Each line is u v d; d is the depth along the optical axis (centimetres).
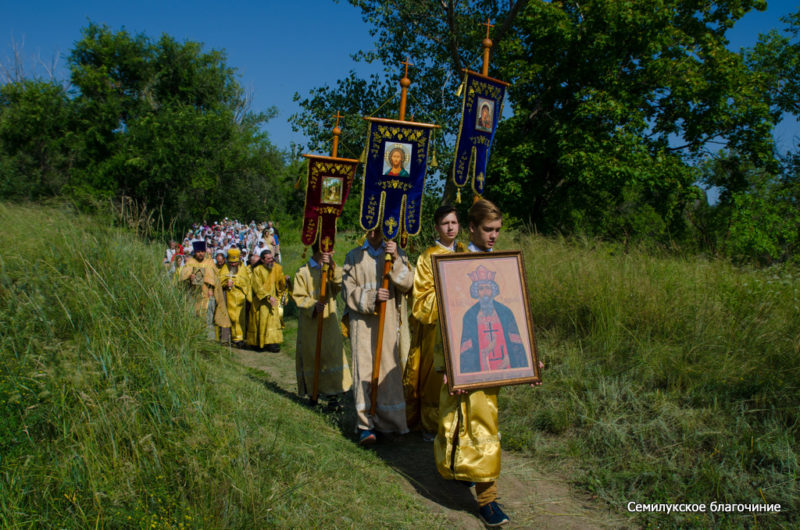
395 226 461
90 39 3183
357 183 1092
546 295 645
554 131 1244
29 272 436
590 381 504
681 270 617
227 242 1698
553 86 1323
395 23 1116
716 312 511
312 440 412
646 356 500
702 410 422
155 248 552
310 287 565
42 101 2677
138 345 409
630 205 1440
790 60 2217
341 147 1072
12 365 357
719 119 1344
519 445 461
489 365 333
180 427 343
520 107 1334
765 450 365
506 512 355
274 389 582
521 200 1295
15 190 2270
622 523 342
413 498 359
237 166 2617
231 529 271
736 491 347
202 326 511
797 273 562
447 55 1125
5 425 309
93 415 330
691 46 1385
